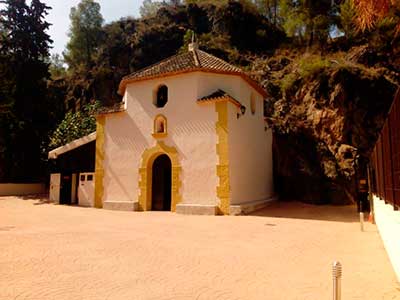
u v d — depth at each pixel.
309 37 34.09
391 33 24.64
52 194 24.12
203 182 17.08
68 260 7.17
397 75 24.55
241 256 7.75
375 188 12.78
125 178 19.36
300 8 33.94
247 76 19.38
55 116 34.28
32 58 32.38
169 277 6.05
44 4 33.25
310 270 6.64
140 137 19.28
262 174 21.73
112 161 20.00
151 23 48.91
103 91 45.19
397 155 6.07
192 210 16.73
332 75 24.08
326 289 5.48
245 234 10.79
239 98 18.77
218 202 16.58
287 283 5.79
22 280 5.75
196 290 5.36
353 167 20.58
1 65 30.78
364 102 22.59
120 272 6.32
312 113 24.19
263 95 23.64
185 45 40.50
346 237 10.36
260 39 41.22
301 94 25.89
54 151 23.56
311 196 20.75
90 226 12.42
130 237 10.06
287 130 24.42
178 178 17.75
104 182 20.06
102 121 20.77
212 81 18.66
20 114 30.64
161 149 18.44
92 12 58.44
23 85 30.98
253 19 42.75
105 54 48.19
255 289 5.45
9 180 31.25
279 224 13.12
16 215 16.17
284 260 7.43
